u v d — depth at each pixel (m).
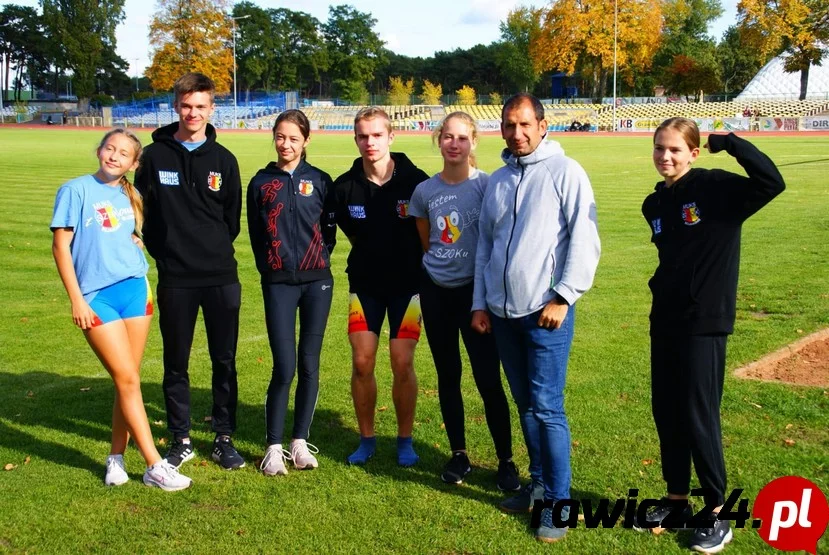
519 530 3.89
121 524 3.96
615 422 5.17
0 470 4.64
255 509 4.12
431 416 5.46
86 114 78.69
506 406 4.41
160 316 4.71
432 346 4.57
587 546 3.72
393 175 4.72
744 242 11.86
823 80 77.06
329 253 4.91
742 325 7.45
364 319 4.72
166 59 76.94
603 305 8.52
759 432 4.91
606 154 32.59
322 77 110.12
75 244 4.33
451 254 4.41
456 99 87.75
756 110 67.19
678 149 3.68
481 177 4.45
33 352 7.20
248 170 24.50
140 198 4.56
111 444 4.78
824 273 9.62
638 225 13.95
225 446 4.77
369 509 4.11
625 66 76.06
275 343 4.66
